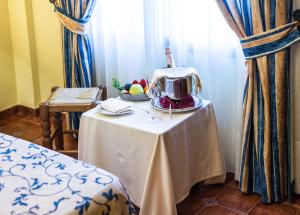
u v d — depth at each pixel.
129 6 2.94
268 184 2.52
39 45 3.71
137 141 2.22
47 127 2.80
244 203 2.59
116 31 3.07
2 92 3.84
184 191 2.36
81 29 3.13
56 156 1.85
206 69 2.77
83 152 2.47
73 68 3.25
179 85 2.37
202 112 2.45
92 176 1.68
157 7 2.82
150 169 2.17
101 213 1.56
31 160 1.81
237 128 2.70
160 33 2.88
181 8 2.73
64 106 2.75
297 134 2.50
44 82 3.83
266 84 2.38
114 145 2.33
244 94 2.50
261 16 2.31
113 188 1.62
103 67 3.32
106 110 2.42
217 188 2.74
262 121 2.46
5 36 3.73
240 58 2.55
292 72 2.40
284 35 2.28
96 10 3.17
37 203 1.51
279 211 2.50
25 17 3.60
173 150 2.23
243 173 2.61
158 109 2.42
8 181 1.65
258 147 2.52
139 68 3.05
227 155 2.86
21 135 3.58
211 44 2.64
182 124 2.29
